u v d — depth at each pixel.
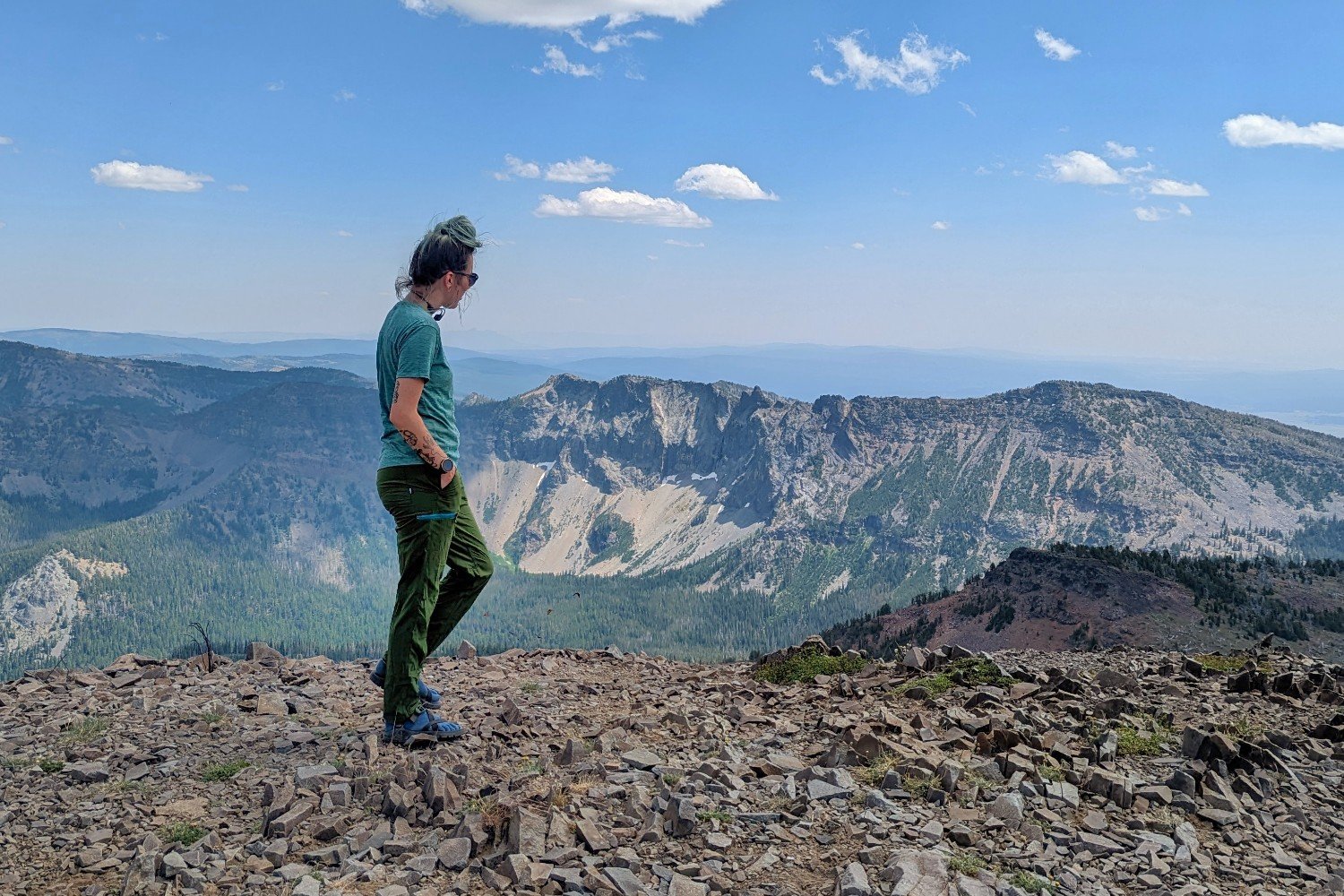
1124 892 2.56
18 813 3.02
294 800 3.03
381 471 3.42
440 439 3.41
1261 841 2.90
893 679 4.66
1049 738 3.55
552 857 2.61
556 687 4.62
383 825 2.88
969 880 2.49
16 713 4.05
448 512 3.42
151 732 3.75
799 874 2.59
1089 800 3.11
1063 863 2.68
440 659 5.48
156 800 3.10
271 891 2.51
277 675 4.76
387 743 3.54
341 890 2.49
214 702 4.17
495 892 2.48
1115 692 4.42
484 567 3.67
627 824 2.85
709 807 2.93
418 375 3.26
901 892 2.42
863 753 3.38
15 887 2.58
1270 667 4.94
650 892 2.46
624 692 4.57
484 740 3.63
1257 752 3.49
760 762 3.37
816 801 3.00
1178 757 3.51
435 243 3.36
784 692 4.51
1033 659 5.42
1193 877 2.64
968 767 3.30
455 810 2.93
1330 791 3.32
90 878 2.62
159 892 2.48
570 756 3.37
